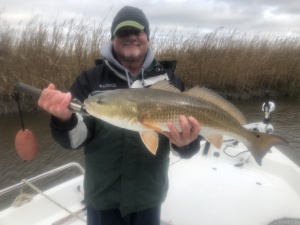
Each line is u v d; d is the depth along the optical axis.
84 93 2.37
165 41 12.50
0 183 5.56
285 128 9.47
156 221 2.47
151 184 2.32
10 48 10.58
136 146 2.24
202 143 4.64
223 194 3.40
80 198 3.36
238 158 4.23
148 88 2.19
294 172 3.76
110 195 2.28
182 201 3.27
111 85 2.38
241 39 14.22
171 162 4.14
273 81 14.49
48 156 6.75
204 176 3.77
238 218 3.02
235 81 13.42
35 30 10.44
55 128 1.97
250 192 3.45
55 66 10.05
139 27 2.31
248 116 10.75
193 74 12.55
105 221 2.35
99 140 2.27
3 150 7.03
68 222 2.99
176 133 2.08
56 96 1.83
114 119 2.09
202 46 13.19
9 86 9.52
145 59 2.45
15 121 9.00
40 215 3.05
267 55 14.30
